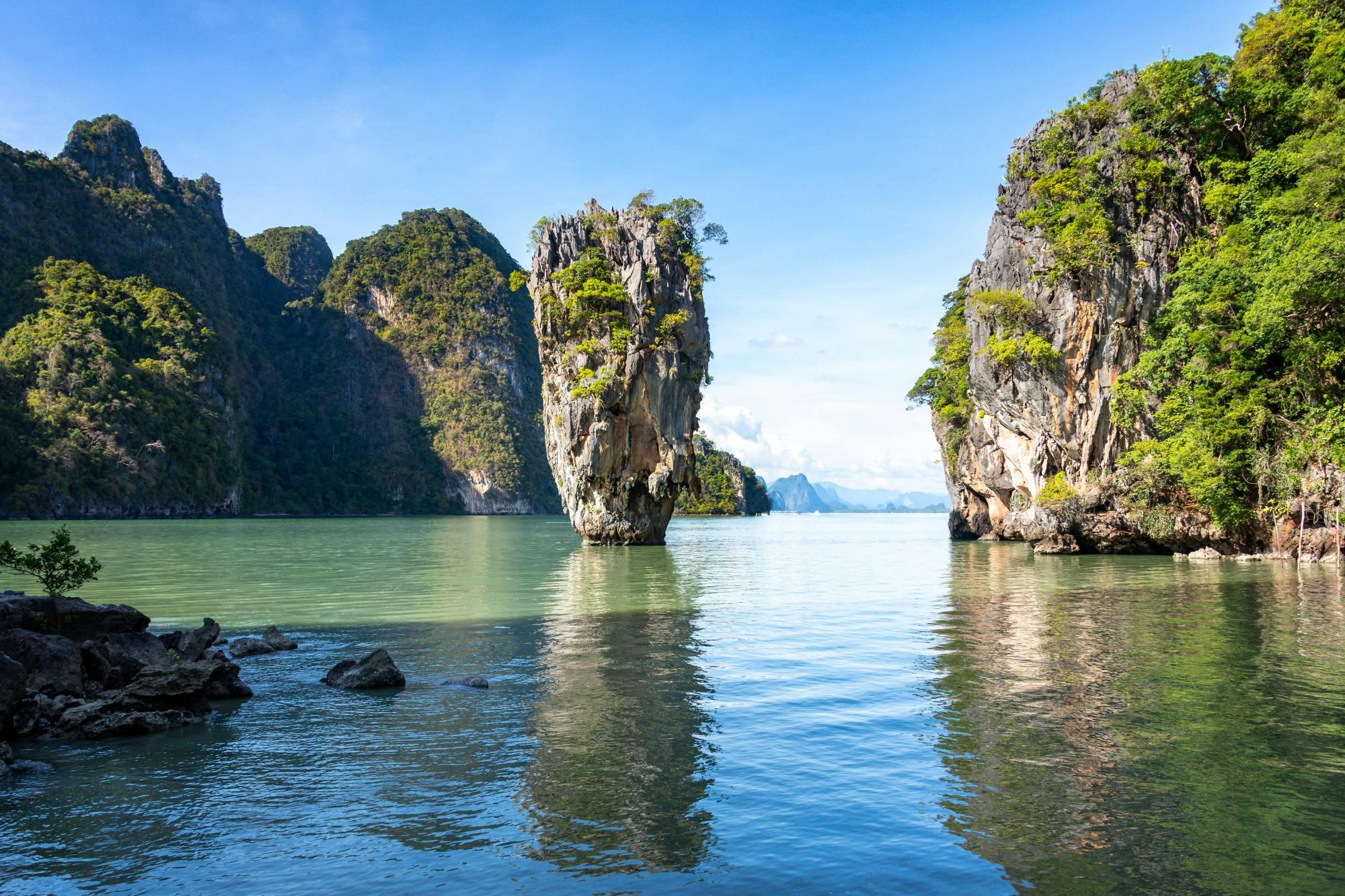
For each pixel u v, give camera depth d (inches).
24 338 4968.0
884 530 4399.6
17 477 4488.2
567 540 2960.1
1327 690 553.6
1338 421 1428.4
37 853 322.3
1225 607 944.3
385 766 417.4
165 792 383.2
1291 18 1745.8
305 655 698.2
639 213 2459.4
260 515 6471.5
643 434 2361.0
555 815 356.2
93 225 6624.0
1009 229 2069.4
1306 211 1493.6
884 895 289.9
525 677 608.4
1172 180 1828.2
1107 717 493.0
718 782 391.5
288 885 297.9
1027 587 1192.2
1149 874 302.7
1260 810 356.5
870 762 418.0
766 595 1136.8
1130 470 1780.3
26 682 487.2
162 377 5526.6
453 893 291.7
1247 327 1515.7
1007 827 341.7
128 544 2343.8
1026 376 1963.6
